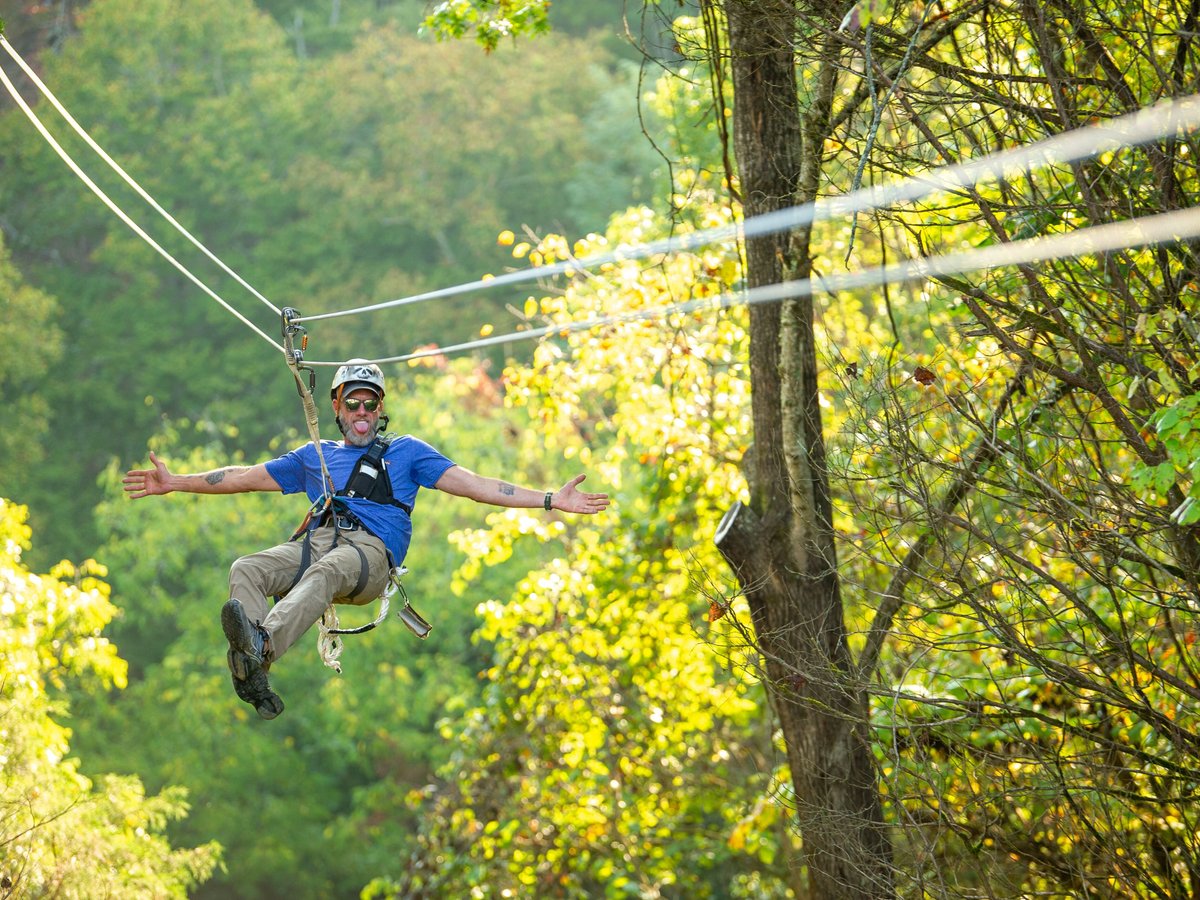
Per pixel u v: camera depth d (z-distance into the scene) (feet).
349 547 26.91
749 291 35.76
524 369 52.47
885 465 31.76
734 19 34.63
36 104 149.28
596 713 59.16
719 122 36.37
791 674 34.04
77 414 138.92
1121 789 31.68
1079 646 30.96
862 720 31.40
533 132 153.99
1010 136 32.22
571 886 58.75
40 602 49.75
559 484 99.81
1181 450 23.29
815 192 33.65
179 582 118.83
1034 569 30.12
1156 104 27.78
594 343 51.42
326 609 27.35
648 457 54.70
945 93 30.09
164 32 151.64
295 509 107.45
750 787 57.77
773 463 35.29
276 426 144.87
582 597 59.72
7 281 125.90
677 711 56.90
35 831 44.73
